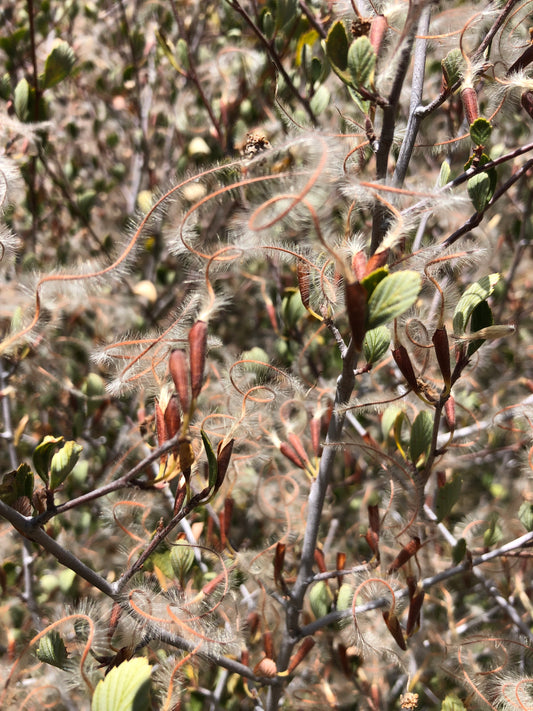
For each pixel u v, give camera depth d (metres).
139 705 0.13
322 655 0.22
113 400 0.31
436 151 0.19
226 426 0.18
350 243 0.15
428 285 0.18
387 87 0.16
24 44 0.39
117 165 0.45
